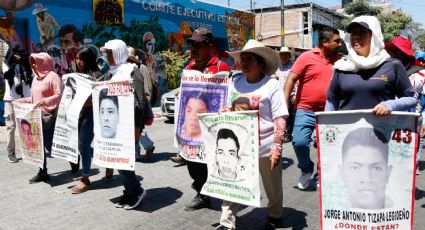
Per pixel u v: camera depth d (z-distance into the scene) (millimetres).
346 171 3088
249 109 3850
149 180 6102
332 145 3109
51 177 6258
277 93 3811
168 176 6324
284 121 3789
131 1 16297
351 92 3449
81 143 5422
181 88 4695
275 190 4098
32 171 6625
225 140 3783
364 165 3045
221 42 22031
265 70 3943
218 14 21125
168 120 13344
